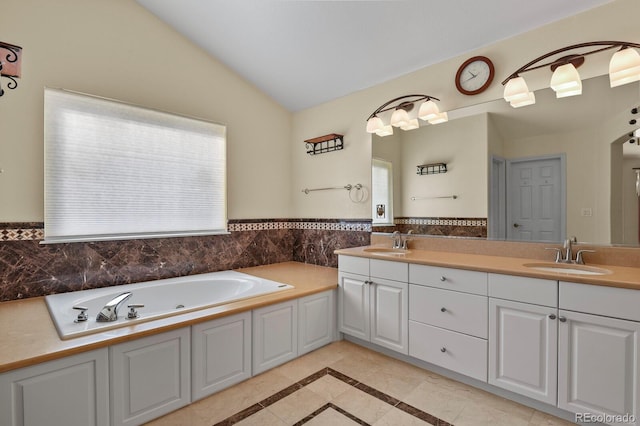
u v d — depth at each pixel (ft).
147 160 9.10
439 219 8.93
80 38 8.02
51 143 7.59
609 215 6.49
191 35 9.84
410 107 9.40
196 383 6.41
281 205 12.71
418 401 6.44
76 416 5.08
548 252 7.16
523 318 6.06
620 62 5.93
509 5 6.81
